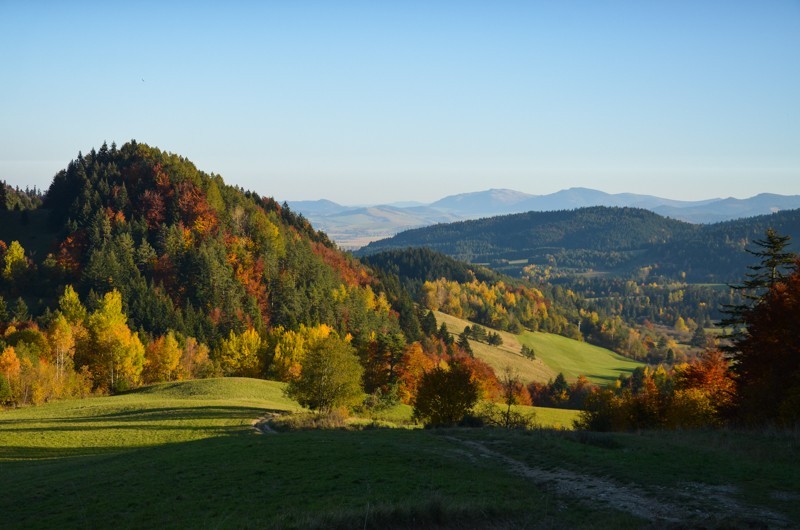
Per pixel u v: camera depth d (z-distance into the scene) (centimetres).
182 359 10494
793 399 3238
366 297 17575
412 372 8506
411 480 2200
